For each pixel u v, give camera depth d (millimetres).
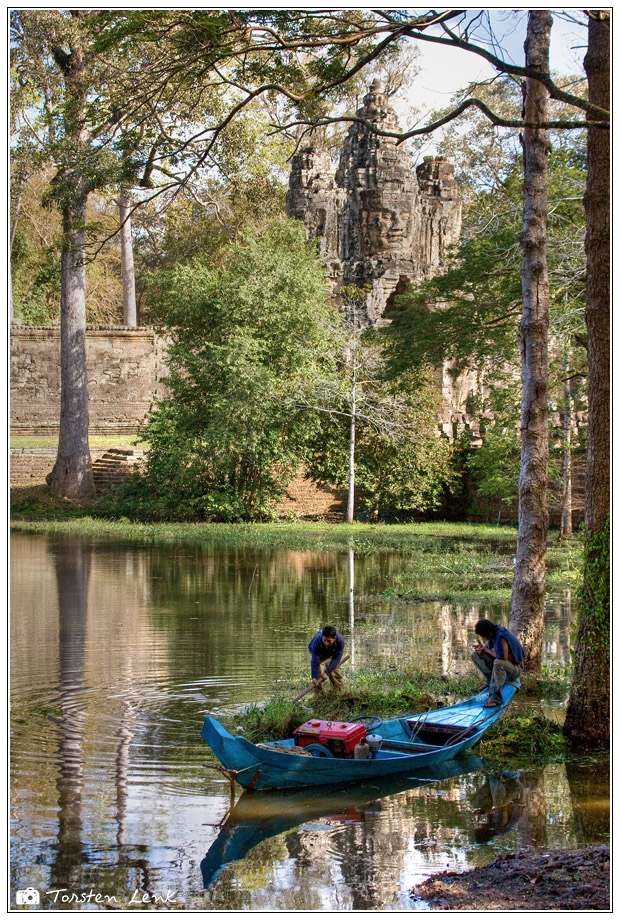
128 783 7383
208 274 35250
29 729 8773
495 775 7883
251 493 34656
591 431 8922
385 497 36500
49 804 6914
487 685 10250
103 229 15141
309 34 9281
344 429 36062
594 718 8812
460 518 38406
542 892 5387
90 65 25969
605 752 8625
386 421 34406
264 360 34188
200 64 10898
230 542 27812
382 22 9109
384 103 41000
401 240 40438
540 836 6449
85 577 20078
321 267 39562
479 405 35938
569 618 15836
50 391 44844
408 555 24891
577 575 19938
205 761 7918
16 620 14773
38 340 44656
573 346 21219
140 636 13430
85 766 7746
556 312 19016
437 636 13578
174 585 19016
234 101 27969
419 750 8250
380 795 7367
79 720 9055
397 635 13664
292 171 43375
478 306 20891
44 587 18547
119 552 24969
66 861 5938
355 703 9695
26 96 29625
